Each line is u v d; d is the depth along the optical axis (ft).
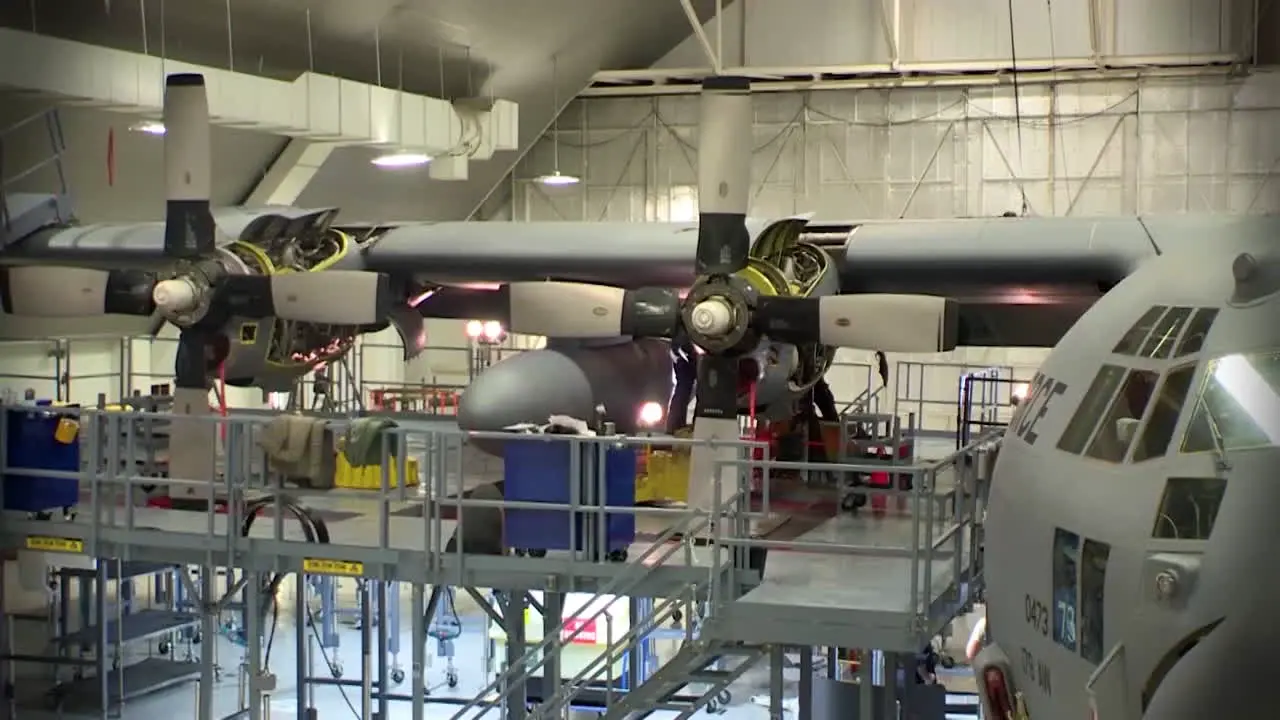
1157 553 20.47
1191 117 97.04
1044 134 99.96
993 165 101.19
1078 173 99.60
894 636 36.99
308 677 65.26
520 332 50.31
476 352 103.55
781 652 38.91
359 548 44.19
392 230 61.21
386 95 75.10
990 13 99.96
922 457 69.77
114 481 46.57
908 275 53.88
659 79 105.50
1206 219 51.75
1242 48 94.99
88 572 63.52
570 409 52.54
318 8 65.41
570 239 57.72
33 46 53.42
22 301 53.57
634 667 59.77
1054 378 26.32
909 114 102.53
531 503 41.65
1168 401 22.21
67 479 48.55
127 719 61.57
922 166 102.58
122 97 58.59
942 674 73.41
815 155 104.63
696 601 40.65
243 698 61.36
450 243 58.75
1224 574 19.57
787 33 104.37
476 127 86.12
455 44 78.13
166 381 86.84
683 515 41.09
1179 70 96.53
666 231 57.41
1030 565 24.41
